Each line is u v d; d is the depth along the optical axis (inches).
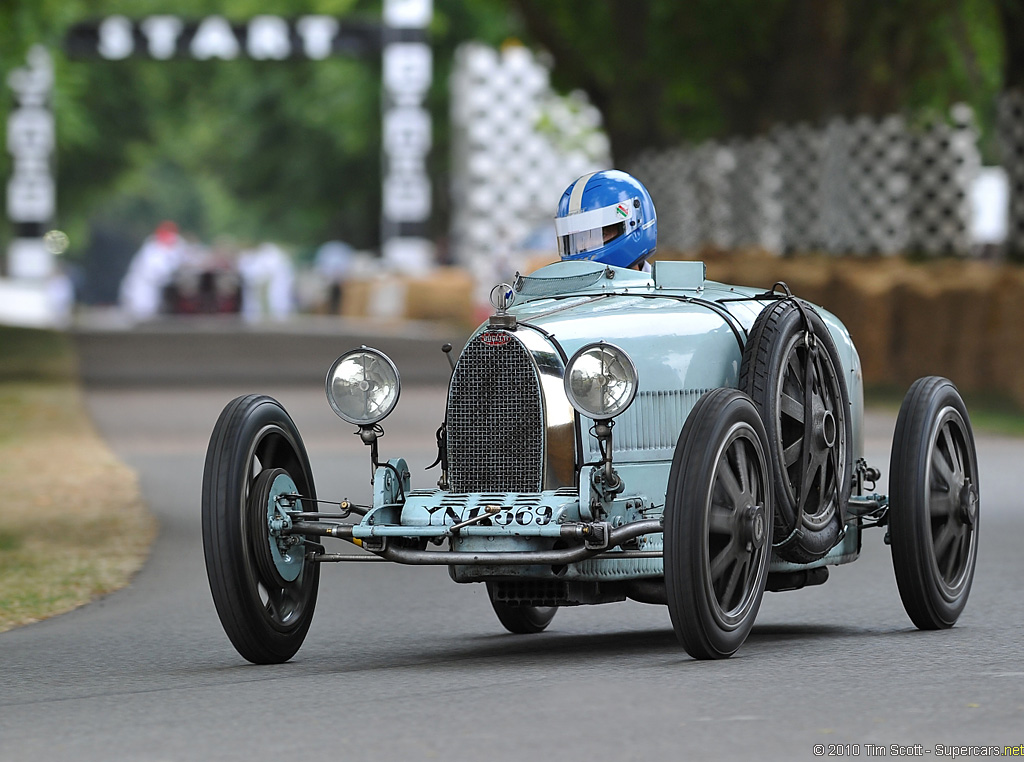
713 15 3427.7
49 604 1259.2
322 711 819.4
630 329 987.9
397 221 6948.8
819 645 994.1
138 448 2333.9
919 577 1042.1
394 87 6889.8
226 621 954.1
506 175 5797.2
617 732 749.3
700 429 903.7
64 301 7519.7
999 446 2209.6
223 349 4458.7
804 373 1018.1
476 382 962.7
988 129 3752.5
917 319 2733.8
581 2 3998.5
